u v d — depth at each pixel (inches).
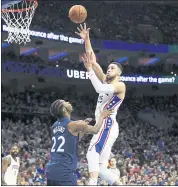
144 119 1131.3
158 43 1187.3
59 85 1183.6
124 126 1081.4
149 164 861.2
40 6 1162.0
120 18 1245.1
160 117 1133.7
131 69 1138.0
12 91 1117.7
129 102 1157.7
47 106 1106.7
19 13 831.7
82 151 830.5
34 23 1109.7
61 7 1205.1
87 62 271.9
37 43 1135.0
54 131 239.6
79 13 292.7
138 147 964.6
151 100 1170.0
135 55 1197.1
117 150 908.6
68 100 1154.7
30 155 772.6
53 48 1172.5
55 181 229.5
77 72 1116.5
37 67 1080.8
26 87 1143.6
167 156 910.4
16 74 1091.9
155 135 1055.6
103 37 1189.1
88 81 1168.2
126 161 794.2
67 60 1123.9
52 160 234.5
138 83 1144.8
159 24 1226.6
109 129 271.1
